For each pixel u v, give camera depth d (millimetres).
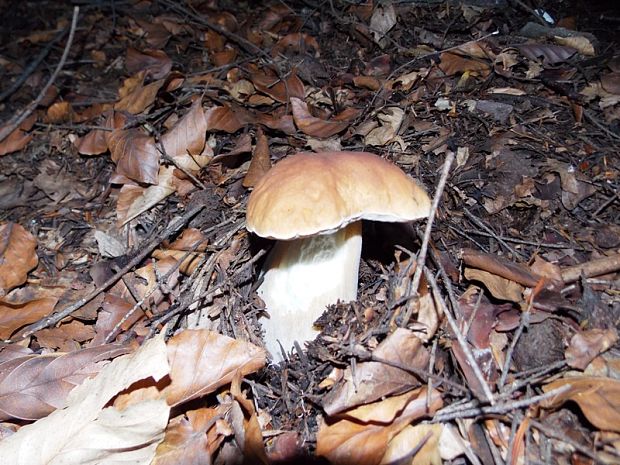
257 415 283
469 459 244
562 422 247
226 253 363
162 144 446
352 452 249
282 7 741
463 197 381
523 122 434
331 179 247
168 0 811
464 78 497
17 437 258
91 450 255
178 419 277
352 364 266
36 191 498
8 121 558
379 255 348
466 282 324
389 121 453
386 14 620
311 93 536
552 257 335
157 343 270
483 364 272
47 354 307
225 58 643
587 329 280
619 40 537
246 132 477
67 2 890
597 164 390
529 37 561
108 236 418
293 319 290
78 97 639
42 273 409
